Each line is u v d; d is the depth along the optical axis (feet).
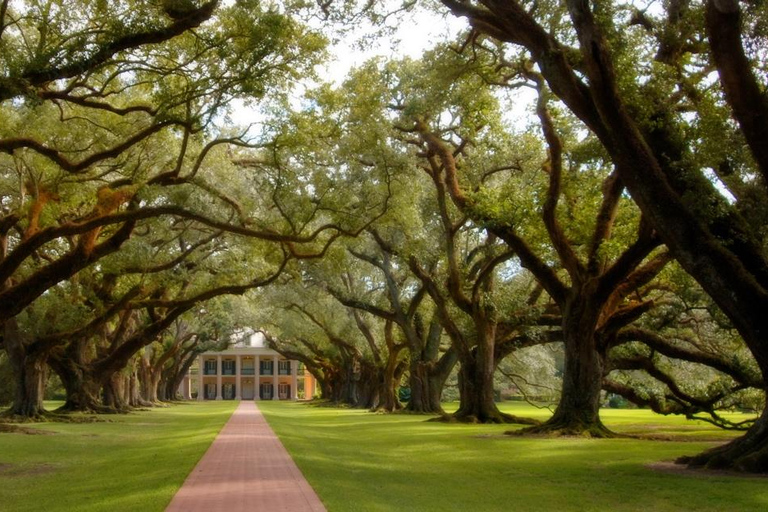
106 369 142.72
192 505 33.35
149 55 65.57
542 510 35.60
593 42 47.91
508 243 83.20
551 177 77.05
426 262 123.44
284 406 249.96
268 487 39.11
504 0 53.52
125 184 78.13
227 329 255.09
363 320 193.67
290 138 71.77
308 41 63.72
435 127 103.09
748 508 35.53
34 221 73.77
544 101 76.69
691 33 59.57
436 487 43.37
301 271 139.54
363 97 91.40
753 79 44.06
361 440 81.41
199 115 63.05
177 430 98.94
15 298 66.74
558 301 82.94
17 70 53.31
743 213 53.16
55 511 33.53
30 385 116.47
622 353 103.60
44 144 78.33
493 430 94.84
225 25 61.87
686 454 62.23
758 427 50.52
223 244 128.16
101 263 108.78
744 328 48.03
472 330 122.93
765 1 46.52
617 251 75.97
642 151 49.90
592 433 79.77
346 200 87.30
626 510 35.78
